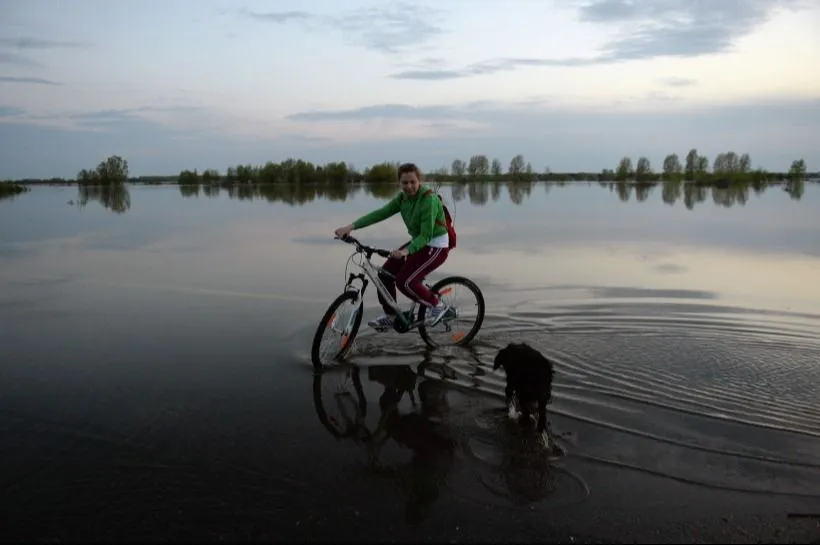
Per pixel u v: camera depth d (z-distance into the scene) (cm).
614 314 761
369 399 493
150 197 4322
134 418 452
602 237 1599
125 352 608
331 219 2183
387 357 600
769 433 428
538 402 427
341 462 387
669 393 502
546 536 311
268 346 628
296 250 1340
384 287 619
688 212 2481
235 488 355
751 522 323
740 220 2084
